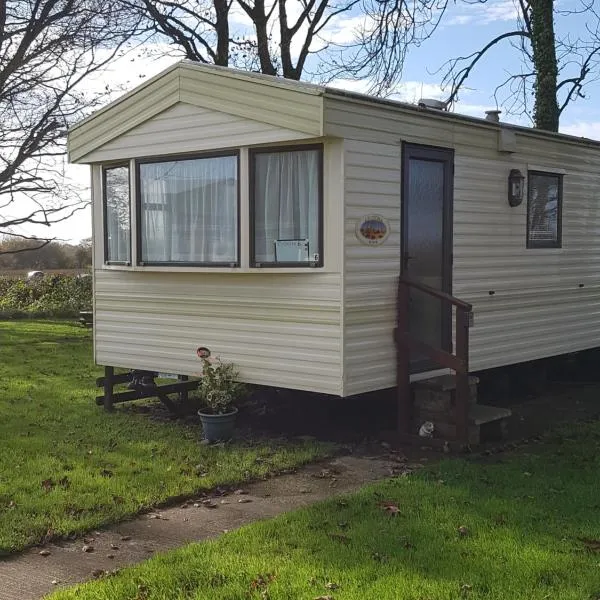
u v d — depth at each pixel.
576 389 9.95
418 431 6.95
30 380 10.46
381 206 6.71
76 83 15.86
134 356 8.10
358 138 6.47
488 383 9.25
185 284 7.57
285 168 6.70
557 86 13.95
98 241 8.35
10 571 4.17
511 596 3.69
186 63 7.17
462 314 6.57
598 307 9.83
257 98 6.63
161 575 3.98
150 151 7.56
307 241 6.62
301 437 7.16
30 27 14.99
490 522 4.71
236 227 6.96
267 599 3.70
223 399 6.93
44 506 5.09
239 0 16.66
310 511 4.96
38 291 23.73
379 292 6.73
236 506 5.23
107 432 7.33
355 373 6.52
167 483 5.62
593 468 6.00
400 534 4.50
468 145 7.66
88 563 4.27
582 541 4.39
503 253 8.22
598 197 9.70
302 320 6.69
